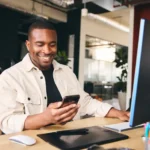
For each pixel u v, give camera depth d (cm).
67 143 84
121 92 589
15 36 621
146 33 72
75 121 131
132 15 484
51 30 144
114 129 110
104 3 589
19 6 539
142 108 77
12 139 88
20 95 129
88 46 904
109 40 822
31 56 151
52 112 103
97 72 958
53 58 154
